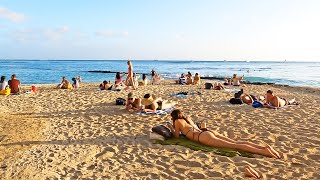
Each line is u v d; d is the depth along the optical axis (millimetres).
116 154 6719
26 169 5703
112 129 8891
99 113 11320
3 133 8133
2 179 5258
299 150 6797
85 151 6863
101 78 42688
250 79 38438
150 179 5359
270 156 6336
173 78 39656
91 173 5621
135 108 11492
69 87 21344
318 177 5328
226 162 6074
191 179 5344
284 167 5789
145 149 7000
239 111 11469
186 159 6285
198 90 19375
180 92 16938
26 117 10477
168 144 7250
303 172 5551
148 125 9336
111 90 19047
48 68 79562
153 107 11352
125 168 5887
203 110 11742
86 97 15672
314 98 16062
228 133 8359
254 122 9570
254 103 12492
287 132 8312
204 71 67562
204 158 6309
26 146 7129
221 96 15898
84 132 8539
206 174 5535
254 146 6629
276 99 12133
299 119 9992
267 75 49125
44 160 6230
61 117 10617
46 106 12930
